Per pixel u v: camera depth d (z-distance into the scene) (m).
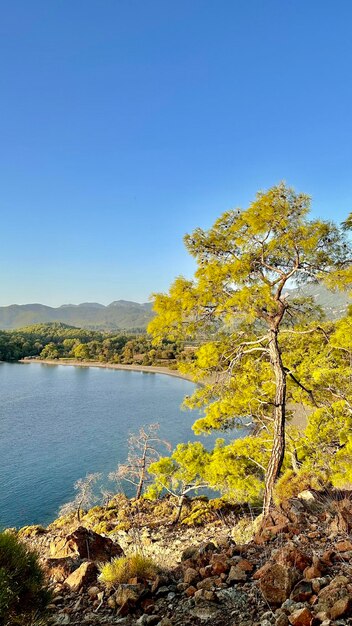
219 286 9.56
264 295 9.05
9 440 48.09
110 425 55.78
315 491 8.14
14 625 3.73
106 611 4.25
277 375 9.88
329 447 12.82
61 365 161.62
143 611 4.14
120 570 4.88
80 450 44.09
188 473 17.48
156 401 76.19
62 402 75.12
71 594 4.87
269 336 10.01
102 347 187.00
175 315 9.62
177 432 50.69
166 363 152.75
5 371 135.50
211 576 4.59
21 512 28.91
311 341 13.11
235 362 11.01
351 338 10.40
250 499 15.16
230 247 9.89
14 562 3.99
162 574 4.87
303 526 6.09
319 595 3.68
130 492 31.59
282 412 9.72
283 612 3.57
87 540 6.83
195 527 16.00
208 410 13.42
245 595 4.08
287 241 9.11
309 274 9.80
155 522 17.88
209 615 3.81
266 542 5.69
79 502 24.97
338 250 9.57
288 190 9.20
